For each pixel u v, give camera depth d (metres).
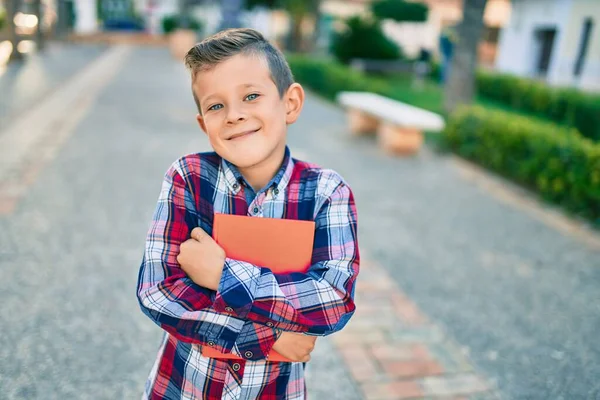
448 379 2.59
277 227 1.11
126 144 6.57
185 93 11.24
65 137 6.55
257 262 1.12
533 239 4.61
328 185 1.22
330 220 1.19
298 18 20.66
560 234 4.77
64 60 14.85
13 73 11.23
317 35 20.88
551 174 5.62
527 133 6.15
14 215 4.04
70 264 3.39
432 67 18.98
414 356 2.76
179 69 15.60
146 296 1.08
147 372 2.45
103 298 3.03
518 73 18.84
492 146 6.80
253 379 1.16
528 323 3.21
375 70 19.11
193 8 29.75
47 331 2.66
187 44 18.53
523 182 6.38
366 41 19.16
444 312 3.26
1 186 4.61
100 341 2.63
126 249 3.69
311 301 1.08
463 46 9.47
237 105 1.08
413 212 5.11
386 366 2.65
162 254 1.12
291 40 22.00
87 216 4.19
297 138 8.00
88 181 5.02
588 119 10.99
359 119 8.51
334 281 1.12
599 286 3.79
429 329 3.04
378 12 18.84
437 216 5.04
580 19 15.63
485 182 6.36
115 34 26.98
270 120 1.11
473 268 3.95
